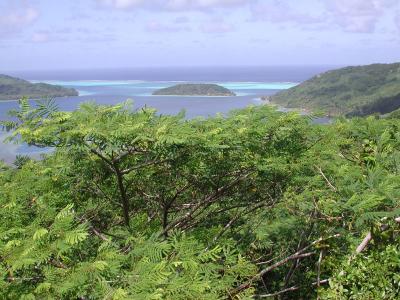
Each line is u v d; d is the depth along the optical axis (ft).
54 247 7.90
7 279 7.97
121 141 12.12
